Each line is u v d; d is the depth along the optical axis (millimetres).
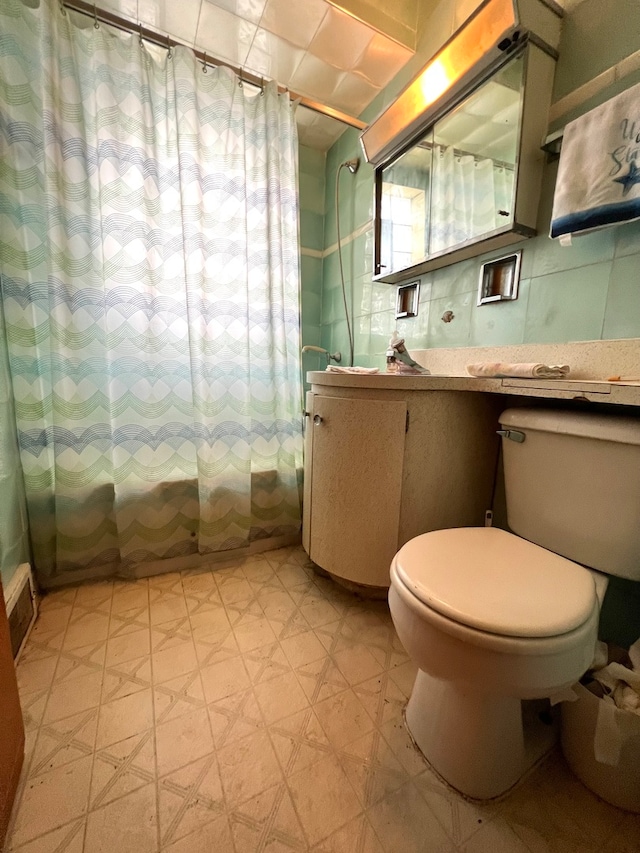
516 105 1000
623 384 680
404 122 1312
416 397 1079
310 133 1853
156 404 1368
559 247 1002
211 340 1423
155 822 650
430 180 1330
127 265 1275
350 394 1130
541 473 885
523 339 1105
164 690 918
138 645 1067
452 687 705
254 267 1494
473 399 1155
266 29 1323
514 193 1008
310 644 1081
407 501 1118
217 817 660
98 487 1349
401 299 1560
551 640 545
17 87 1093
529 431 907
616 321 890
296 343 1618
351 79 1551
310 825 652
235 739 799
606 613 936
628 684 692
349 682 952
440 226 1300
